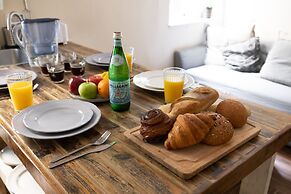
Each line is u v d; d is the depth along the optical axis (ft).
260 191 3.63
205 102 2.83
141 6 9.04
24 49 5.58
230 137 2.52
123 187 2.08
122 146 2.61
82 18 7.79
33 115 3.02
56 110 3.17
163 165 2.31
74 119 2.97
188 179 2.15
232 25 10.58
